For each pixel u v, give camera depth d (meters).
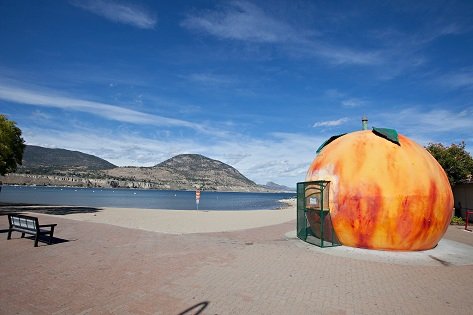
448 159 18.53
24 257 8.81
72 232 13.29
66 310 5.24
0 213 21.61
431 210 9.12
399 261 8.62
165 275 7.21
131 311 5.22
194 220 20.05
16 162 26.67
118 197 81.12
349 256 9.07
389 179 9.18
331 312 5.33
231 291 6.23
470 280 7.14
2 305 5.43
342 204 9.65
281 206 53.69
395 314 5.28
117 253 9.41
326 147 11.34
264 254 9.45
